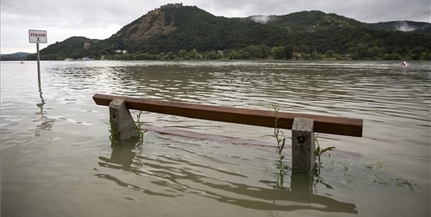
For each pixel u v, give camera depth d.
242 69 32.28
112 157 4.09
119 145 4.58
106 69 35.78
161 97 10.00
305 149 3.40
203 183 3.29
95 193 3.06
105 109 7.79
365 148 4.45
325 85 13.90
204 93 11.00
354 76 20.22
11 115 7.00
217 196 2.99
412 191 3.03
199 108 4.15
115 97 4.94
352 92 11.18
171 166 3.78
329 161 3.88
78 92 11.60
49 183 3.29
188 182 3.32
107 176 3.47
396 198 2.89
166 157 4.09
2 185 3.23
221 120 4.07
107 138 5.00
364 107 7.96
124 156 4.13
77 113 7.22
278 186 3.20
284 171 3.57
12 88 13.07
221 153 4.24
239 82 15.67
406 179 3.32
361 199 2.89
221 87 13.12
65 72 28.92
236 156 4.12
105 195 3.02
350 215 2.61
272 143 4.66
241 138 5.00
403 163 3.81
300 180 3.33
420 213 2.62
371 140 4.87
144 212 2.69
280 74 22.86
